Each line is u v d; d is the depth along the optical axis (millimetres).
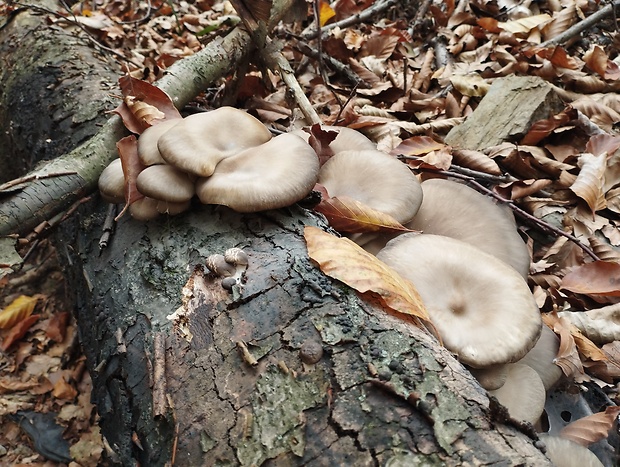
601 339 378
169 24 880
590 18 700
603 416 311
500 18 791
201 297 282
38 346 531
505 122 548
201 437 240
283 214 318
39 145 493
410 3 848
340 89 668
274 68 540
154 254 323
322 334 245
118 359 304
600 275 402
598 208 471
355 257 271
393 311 263
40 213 373
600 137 515
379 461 204
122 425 290
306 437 219
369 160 377
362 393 223
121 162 340
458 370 238
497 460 198
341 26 775
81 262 389
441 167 495
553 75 637
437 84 691
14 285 579
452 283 312
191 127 338
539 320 291
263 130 372
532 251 456
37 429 466
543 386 318
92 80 503
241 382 245
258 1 491
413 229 385
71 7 868
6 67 569
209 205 333
